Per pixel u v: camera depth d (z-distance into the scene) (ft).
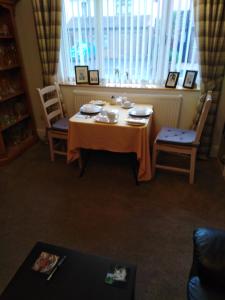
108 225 6.16
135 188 7.58
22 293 3.26
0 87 9.40
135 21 8.23
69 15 8.70
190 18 7.79
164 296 4.47
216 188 7.55
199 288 3.30
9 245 5.61
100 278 3.45
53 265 3.62
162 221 6.25
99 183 7.88
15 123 9.92
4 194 7.41
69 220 6.35
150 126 8.03
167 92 8.91
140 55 8.77
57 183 7.91
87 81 9.57
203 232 3.74
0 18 9.00
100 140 7.30
